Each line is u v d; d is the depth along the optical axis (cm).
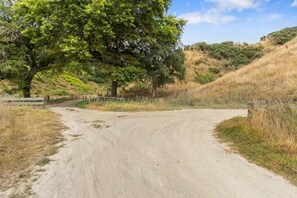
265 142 745
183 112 1619
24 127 942
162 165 607
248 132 852
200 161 640
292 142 686
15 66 2358
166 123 1160
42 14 2114
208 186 496
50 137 855
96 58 2520
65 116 1379
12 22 2331
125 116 1399
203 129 1034
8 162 610
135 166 597
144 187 488
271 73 2708
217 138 882
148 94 3266
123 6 2116
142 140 835
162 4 2378
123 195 456
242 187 493
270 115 859
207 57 5459
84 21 2077
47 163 615
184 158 661
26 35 2220
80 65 2588
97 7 1981
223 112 1616
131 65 2491
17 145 743
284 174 555
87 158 651
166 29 2670
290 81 2300
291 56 3027
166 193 464
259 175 552
